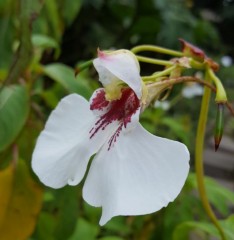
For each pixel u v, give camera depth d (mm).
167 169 137
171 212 315
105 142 151
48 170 155
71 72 254
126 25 742
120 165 144
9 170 246
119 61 148
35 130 256
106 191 143
